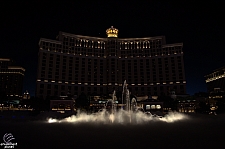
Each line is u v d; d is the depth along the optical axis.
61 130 26.91
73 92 165.88
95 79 176.25
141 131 24.98
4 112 74.12
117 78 176.50
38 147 15.70
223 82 195.00
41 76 154.88
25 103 104.69
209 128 28.25
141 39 190.25
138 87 176.62
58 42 170.12
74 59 175.00
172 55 176.88
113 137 20.19
